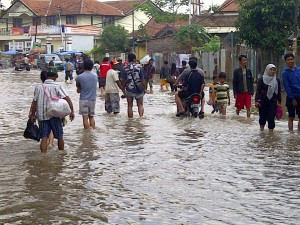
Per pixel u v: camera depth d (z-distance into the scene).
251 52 30.88
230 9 44.12
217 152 10.05
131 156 9.77
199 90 15.73
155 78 43.25
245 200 6.78
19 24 77.62
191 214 6.21
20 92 27.52
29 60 61.19
